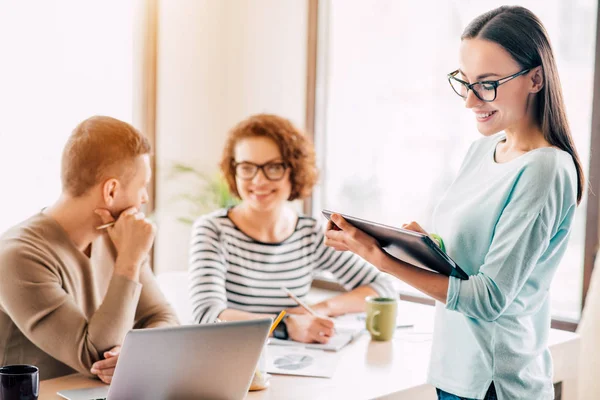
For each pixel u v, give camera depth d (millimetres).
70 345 1666
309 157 2412
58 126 3383
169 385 1340
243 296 2350
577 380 2100
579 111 2611
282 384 1670
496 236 1390
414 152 3199
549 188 1351
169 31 3705
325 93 3523
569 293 2691
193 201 3779
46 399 1555
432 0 3104
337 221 1534
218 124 3926
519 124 1447
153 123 3672
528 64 1383
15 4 3229
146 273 2061
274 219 2379
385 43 3285
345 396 1589
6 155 3246
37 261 1694
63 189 1784
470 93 1425
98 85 3504
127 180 1768
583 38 2590
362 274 2479
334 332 2115
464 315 1466
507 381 1434
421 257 1401
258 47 3740
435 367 1538
